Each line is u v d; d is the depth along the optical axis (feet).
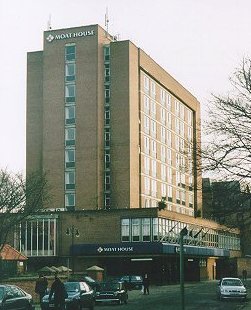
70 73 266.16
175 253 230.48
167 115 310.65
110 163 260.01
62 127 264.11
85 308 110.93
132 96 263.90
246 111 48.21
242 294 131.95
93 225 229.66
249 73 49.37
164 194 297.12
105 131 262.88
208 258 291.79
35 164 271.08
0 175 158.20
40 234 233.96
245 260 314.55
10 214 151.74
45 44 271.28
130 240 224.74
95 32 264.11
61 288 81.51
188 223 254.88
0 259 151.43
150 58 287.07
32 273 186.50
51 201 258.37
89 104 261.24
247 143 47.73
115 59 264.93
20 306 78.69
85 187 255.91
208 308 110.52
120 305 120.88
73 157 260.21
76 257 230.07
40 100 275.18
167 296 153.89
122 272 231.30
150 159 281.95
